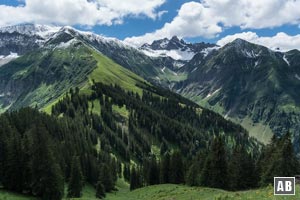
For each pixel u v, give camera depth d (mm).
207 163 95000
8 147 80812
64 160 121375
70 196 100250
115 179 166375
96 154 182375
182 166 121625
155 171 137375
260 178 93438
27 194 80625
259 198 36000
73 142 158750
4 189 80125
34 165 78812
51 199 79500
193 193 74125
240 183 93875
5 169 80438
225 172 93938
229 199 40719
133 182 144250
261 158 107000
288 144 86125
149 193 93875
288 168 84125
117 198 99312
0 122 103375
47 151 80250
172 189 89438
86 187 130625
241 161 95438
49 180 79000
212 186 93375
